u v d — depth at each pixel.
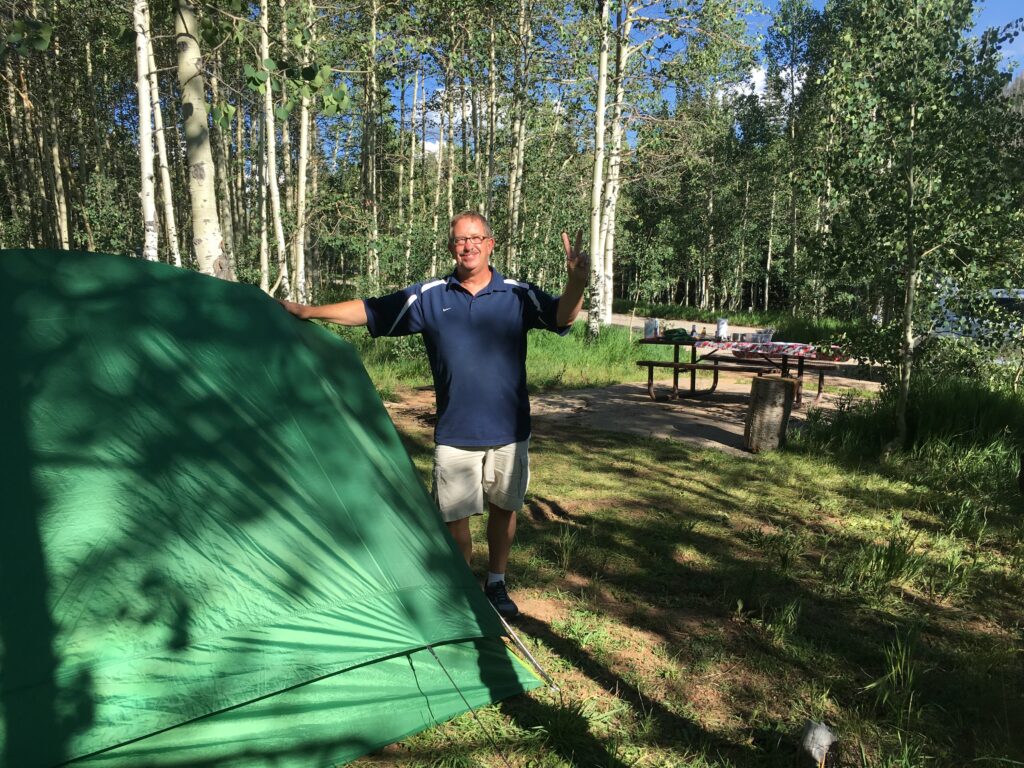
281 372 2.86
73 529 2.12
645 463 6.81
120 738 1.98
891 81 6.77
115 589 2.10
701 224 43.78
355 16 16.64
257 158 22.98
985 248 6.75
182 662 2.11
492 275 3.38
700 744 2.68
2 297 2.46
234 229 31.05
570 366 13.91
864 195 7.00
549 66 20.52
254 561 2.35
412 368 12.29
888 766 2.53
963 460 6.59
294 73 5.84
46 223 26.61
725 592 3.97
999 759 2.56
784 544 4.70
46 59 21.70
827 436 7.69
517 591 3.95
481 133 26.97
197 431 2.49
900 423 7.16
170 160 30.52
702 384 12.28
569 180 23.36
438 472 3.44
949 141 6.66
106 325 2.55
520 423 3.42
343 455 2.81
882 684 3.01
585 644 3.38
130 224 22.42
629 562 4.41
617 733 2.73
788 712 2.91
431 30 18.77
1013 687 3.11
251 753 2.31
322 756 2.43
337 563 2.51
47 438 2.24
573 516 5.25
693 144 19.36
